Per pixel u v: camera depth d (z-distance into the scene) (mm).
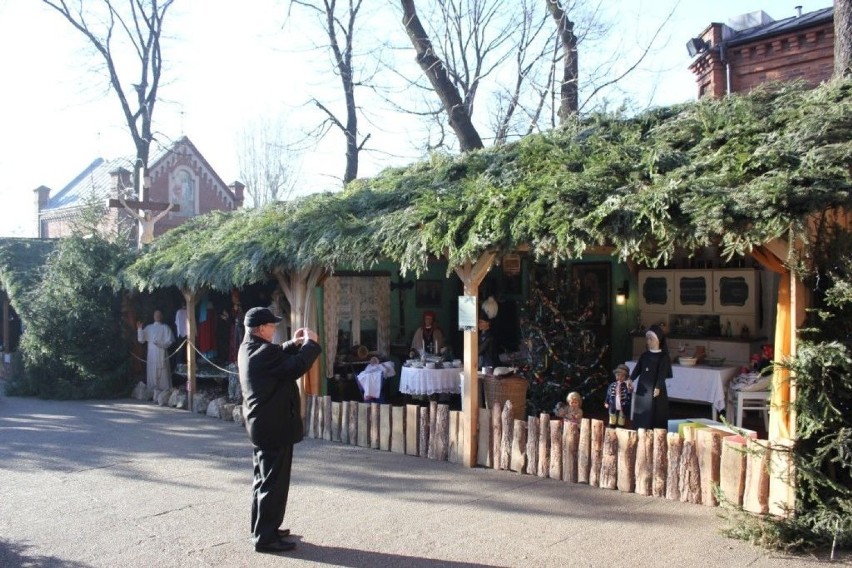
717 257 11781
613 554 5684
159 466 8906
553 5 18172
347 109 23734
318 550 5902
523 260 13258
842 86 7113
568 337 11242
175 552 5895
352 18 23438
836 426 5906
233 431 11234
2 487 7996
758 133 7039
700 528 6215
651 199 6430
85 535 6344
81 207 16938
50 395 15219
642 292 12594
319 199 11500
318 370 11070
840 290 5754
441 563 5582
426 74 18328
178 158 41312
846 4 9414
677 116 8477
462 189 8969
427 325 12805
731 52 16875
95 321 15188
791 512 5934
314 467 8609
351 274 13000
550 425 7938
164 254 14117
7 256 16844
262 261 10641
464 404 8609
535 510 6824
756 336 11375
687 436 7250
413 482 7887
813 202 5574
